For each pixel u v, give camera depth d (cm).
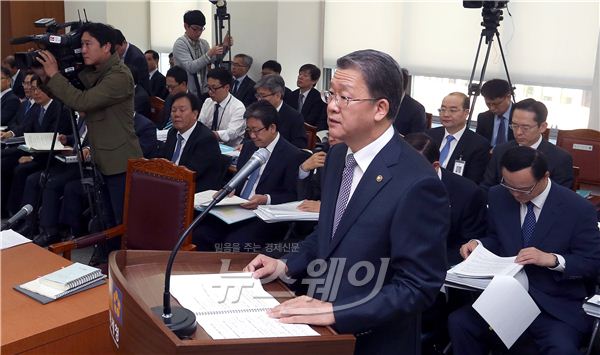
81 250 373
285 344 86
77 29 283
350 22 591
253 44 613
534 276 213
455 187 245
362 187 113
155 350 83
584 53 445
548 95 478
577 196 215
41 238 375
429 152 230
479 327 218
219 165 343
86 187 307
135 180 253
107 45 284
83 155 338
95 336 164
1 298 171
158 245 245
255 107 298
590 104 445
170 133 354
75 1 773
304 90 542
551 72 466
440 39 525
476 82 507
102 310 165
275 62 551
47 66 281
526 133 298
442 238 109
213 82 452
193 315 94
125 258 117
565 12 452
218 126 458
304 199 292
